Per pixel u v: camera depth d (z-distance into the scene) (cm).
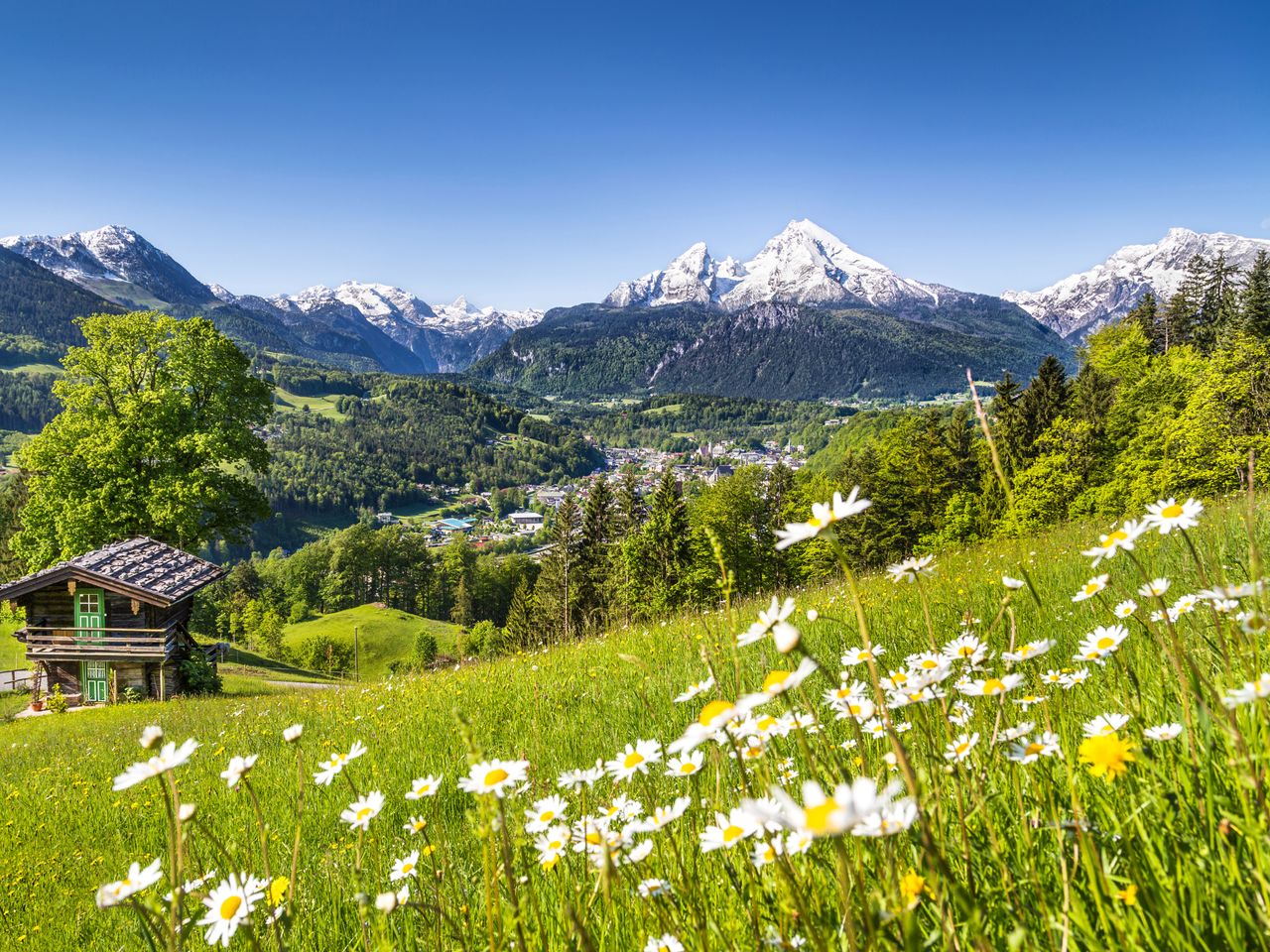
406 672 1505
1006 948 126
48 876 581
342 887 307
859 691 196
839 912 138
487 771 135
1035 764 157
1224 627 201
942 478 5062
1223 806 128
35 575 2636
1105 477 3800
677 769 215
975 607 550
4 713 2664
